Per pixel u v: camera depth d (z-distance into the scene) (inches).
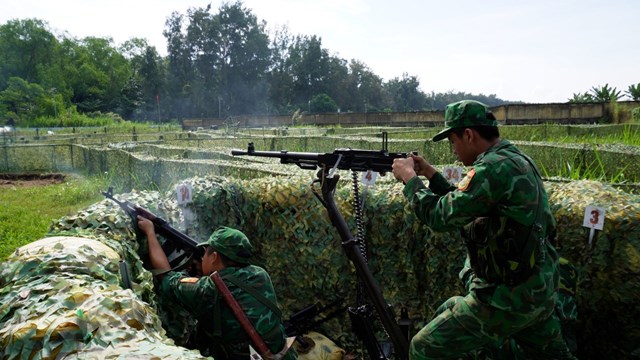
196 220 181.2
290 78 4719.5
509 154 112.3
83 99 4306.1
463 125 118.0
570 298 147.4
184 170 413.4
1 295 81.0
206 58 4335.6
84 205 502.3
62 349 60.6
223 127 1914.4
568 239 164.2
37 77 3954.2
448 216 113.7
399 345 137.0
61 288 77.2
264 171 309.3
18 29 3951.8
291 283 197.5
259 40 4409.5
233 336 120.0
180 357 59.6
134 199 166.9
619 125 850.1
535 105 1347.2
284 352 121.1
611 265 155.6
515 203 108.5
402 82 5797.2
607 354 162.6
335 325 195.6
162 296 136.6
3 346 63.2
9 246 329.4
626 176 366.3
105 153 647.1
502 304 110.7
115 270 99.4
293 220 193.0
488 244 112.3
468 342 117.0
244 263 126.7
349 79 4965.6
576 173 345.4
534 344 127.9
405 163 128.3
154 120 4301.2
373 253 193.3
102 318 66.4
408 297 193.3
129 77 4569.4
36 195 573.6
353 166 140.1
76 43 4537.4
